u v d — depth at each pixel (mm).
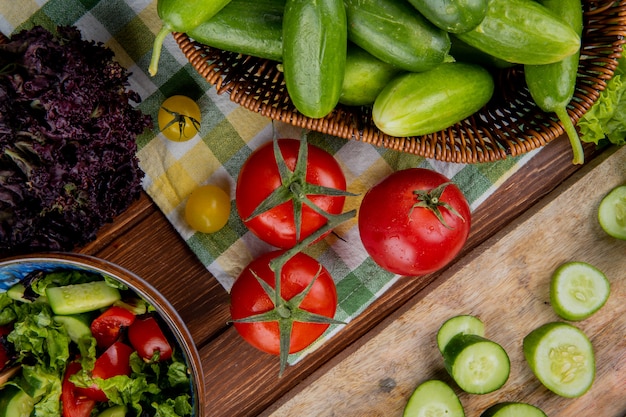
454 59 555
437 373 686
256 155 605
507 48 541
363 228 605
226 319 669
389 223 588
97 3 642
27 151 580
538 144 583
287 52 521
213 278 667
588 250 688
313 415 680
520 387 697
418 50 533
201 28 545
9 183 585
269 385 676
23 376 611
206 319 668
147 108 652
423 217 583
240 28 543
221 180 660
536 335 678
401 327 681
